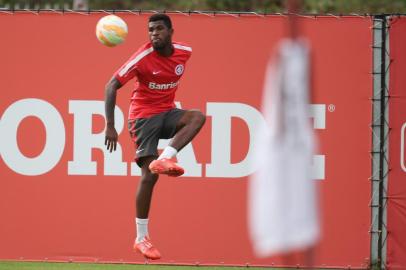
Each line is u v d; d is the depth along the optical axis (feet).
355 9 207.21
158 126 86.69
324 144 104.83
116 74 85.10
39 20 105.19
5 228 105.50
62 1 178.91
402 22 103.86
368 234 104.73
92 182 105.50
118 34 87.45
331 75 104.83
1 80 105.19
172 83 86.74
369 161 104.73
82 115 105.29
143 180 88.12
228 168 104.99
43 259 105.50
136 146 88.69
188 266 104.99
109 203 105.19
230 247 104.94
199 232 104.94
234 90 104.78
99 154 105.29
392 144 104.22
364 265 104.68
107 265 104.88
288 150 29.55
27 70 105.29
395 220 104.27
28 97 105.40
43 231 105.50
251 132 104.78
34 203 105.40
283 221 29.17
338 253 104.73
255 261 104.63
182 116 86.63
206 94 104.78
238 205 104.94
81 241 105.40
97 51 105.19
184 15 104.78
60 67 105.29
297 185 29.32
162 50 84.74
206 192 105.09
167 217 104.94
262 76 104.58
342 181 104.83
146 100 87.10
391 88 104.27
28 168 105.50
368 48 104.73
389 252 104.32
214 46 104.78
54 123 105.40
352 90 104.68
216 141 104.99
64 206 105.50
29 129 105.40
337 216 104.88
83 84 105.29
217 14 104.63
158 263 105.29
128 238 105.50
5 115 105.40
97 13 105.09
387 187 104.27
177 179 104.99
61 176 105.50
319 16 104.73
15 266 102.58
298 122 29.68
